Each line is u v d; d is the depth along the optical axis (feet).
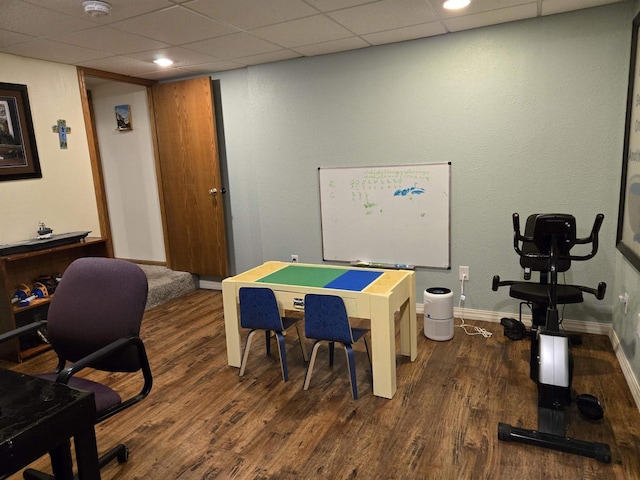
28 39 9.96
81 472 4.16
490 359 9.75
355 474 6.42
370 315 8.23
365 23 9.98
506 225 11.41
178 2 8.26
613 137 10.07
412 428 7.43
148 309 14.15
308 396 8.61
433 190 12.02
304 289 8.76
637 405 7.68
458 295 12.28
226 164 15.14
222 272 15.26
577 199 10.62
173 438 7.45
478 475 6.29
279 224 14.40
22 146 11.28
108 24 9.27
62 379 4.89
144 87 15.60
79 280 6.34
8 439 3.45
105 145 16.93
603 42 9.82
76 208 12.69
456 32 11.03
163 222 16.06
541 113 10.62
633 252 8.43
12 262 11.10
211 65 13.50
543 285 9.87
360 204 13.03
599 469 6.30
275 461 6.79
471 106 11.23
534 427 7.28
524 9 9.59
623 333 9.21
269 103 13.74
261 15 9.16
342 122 12.82
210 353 10.76
